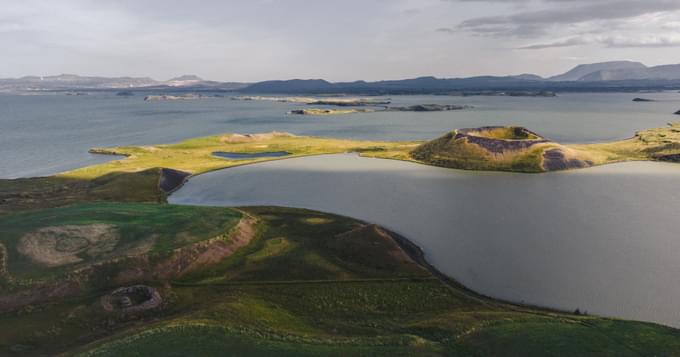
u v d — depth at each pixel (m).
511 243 64.69
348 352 34.78
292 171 114.81
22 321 41.72
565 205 82.69
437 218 75.94
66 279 48.12
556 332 38.12
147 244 56.25
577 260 58.41
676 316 44.94
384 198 88.69
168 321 39.69
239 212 69.88
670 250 61.53
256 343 35.69
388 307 45.97
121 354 33.66
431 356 34.50
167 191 96.88
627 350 35.28
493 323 40.12
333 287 49.97
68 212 67.31
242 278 52.03
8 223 62.06
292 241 63.16
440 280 52.28
